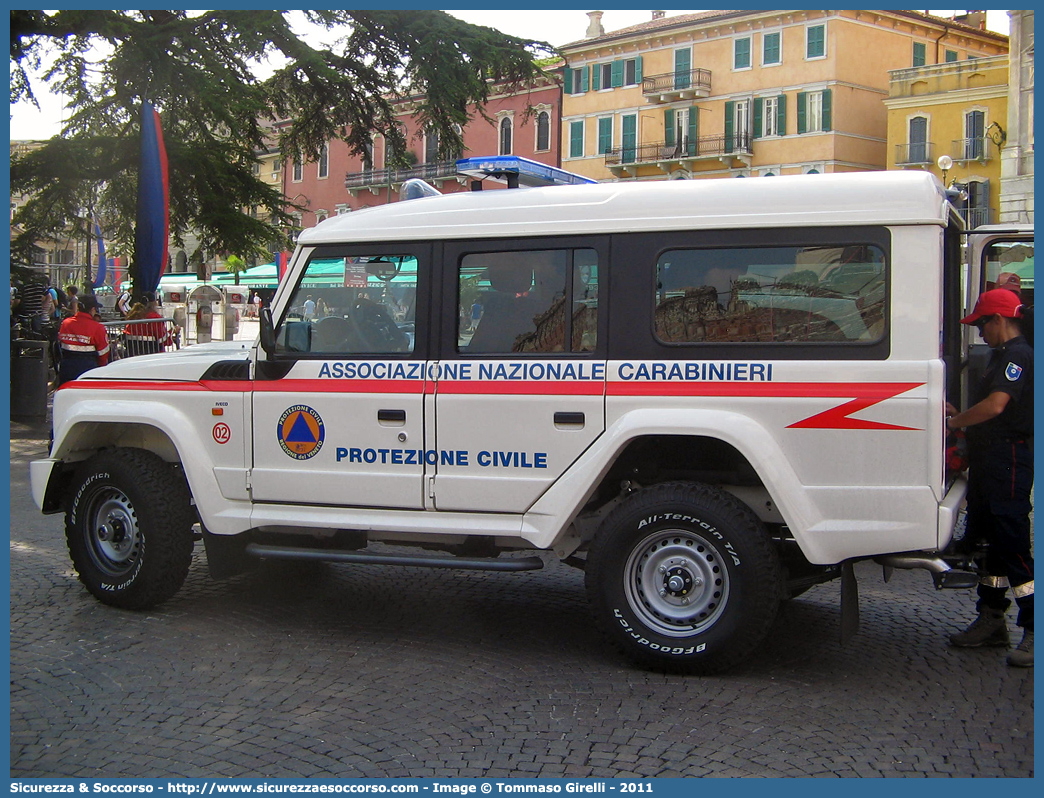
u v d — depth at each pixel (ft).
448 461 18.44
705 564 17.11
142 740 14.47
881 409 16.11
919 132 155.43
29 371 49.21
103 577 21.15
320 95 72.69
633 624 17.31
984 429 18.11
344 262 19.47
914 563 16.10
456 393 18.38
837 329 16.49
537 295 18.15
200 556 26.32
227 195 73.51
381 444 18.85
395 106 78.59
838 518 16.31
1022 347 17.79
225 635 19.44
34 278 68.59
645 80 178.60
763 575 16.66
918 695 16.38
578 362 17.69
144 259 47.03
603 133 185.26
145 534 20.53
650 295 17.39
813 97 163.12
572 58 186.70
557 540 18.92
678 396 17.08
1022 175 127.85
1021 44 127.03
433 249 18.78
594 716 15.39
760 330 16.88
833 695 16.37
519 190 18.65
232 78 65.36
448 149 74.64
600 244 17.71
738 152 168.86
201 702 15.96
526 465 17.95
